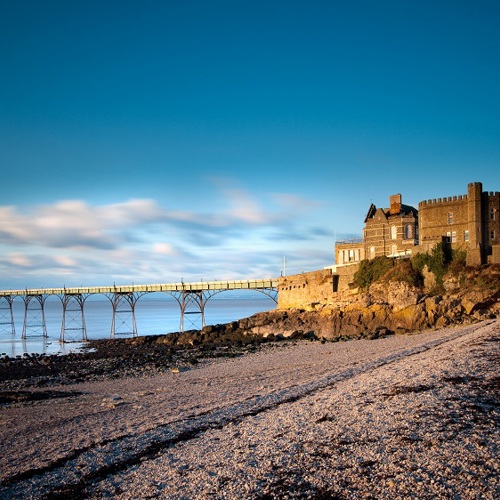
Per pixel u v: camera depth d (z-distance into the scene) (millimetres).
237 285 110438
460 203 74375
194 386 39625
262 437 21469
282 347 66688
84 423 28906
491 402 21953
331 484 15797
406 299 72000
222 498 15789
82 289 132500
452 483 14859
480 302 65812
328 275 89625
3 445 25156
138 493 17016
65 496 17516
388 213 92625
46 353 90500
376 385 28547
